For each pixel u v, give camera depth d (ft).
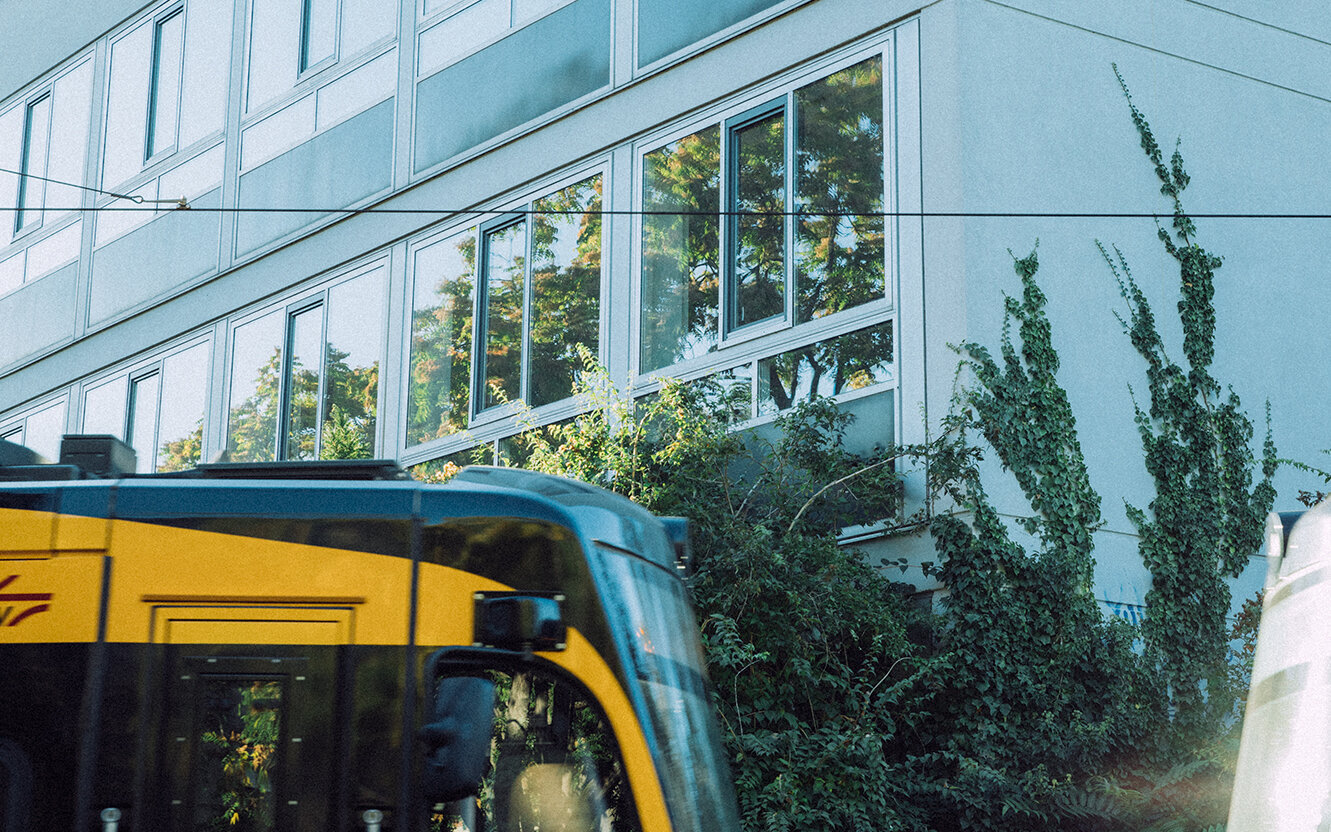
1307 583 14.90
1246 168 48.44
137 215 65.16
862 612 36.52
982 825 36.01
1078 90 44.86
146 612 17.26
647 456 39.04
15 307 70.74
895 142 42.57
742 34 46.21
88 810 16.70
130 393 64.64
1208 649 43.16
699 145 46.91
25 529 17.46
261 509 17.58
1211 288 46.57
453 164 53.47
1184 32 47.85
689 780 17.26
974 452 39.17
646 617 17.66
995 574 38.93
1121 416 43.70
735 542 35.81
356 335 55.77
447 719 16.67
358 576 17.35
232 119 61.93
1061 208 43.52
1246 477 46.03
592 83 49.93
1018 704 38.52
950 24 42.04
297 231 58.29
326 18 59.31
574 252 49.57
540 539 17.46
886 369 41.55
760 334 44.16
